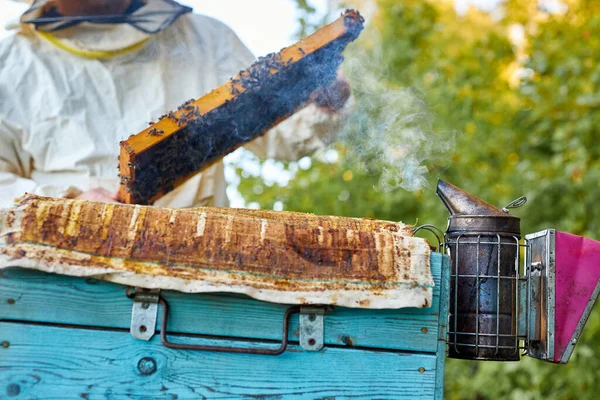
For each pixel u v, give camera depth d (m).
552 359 1.66
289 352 1.55
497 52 5.81
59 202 1.51
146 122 2.55
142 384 1.51
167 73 2.62
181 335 1.53
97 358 1.50
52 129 2.48
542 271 1.70
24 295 1.49
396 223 1.69
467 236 1.70
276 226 1.57
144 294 1.51
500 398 4.73
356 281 1.54
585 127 4.74
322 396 1.55
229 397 1.53
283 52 2.01
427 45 6.21
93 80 2.54
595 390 4.38
